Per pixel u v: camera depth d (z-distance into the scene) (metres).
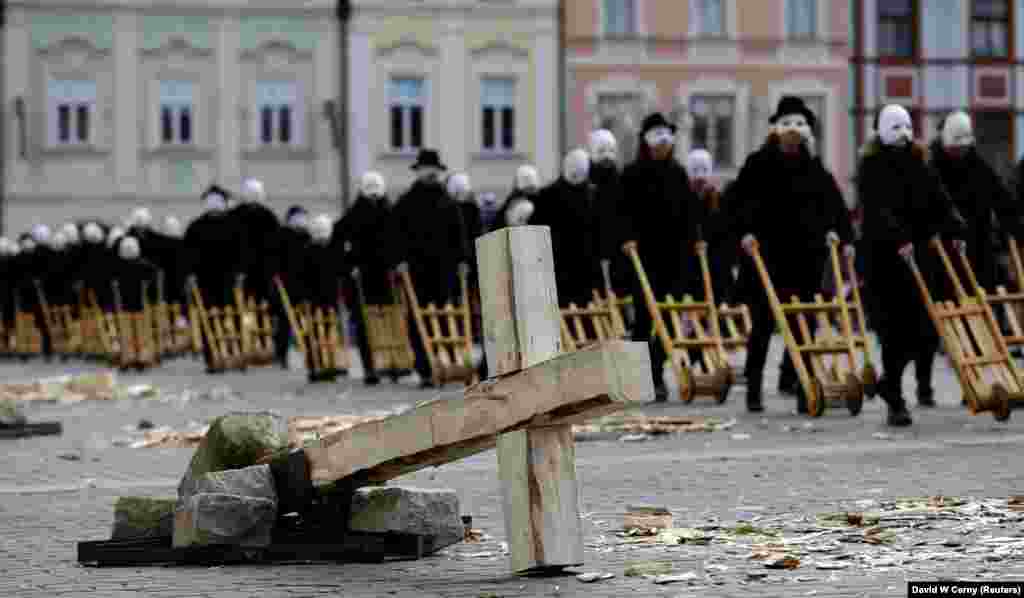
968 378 33.72
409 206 50.88
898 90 126.69
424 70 119.75
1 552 20.08
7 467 29.95
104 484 27.05
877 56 126.62
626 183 42.12
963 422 34.38
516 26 120.81
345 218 53.50
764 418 36.25
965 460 27.09
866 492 23.30
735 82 123.94
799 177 37.94
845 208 38.19
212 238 64.69
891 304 34.09
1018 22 128.25
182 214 118.38
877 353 65.31
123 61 117.81
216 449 19.56
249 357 64.88
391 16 119.31
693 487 24.45
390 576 17.72
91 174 117.56
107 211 117.62
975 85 127.69
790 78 124.56
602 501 23.20
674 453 29.39
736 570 17.39
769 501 22.67
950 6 127.19
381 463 18.06
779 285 38.00
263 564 18.66
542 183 121.00
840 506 21.94
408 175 119.62
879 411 37.56
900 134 35.28
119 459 31.12
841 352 36.44
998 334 33.94
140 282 69.25
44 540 21.06
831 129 125.31
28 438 36.03
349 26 118.94
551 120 121.25
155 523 19.45
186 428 37.53
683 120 120.12
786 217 37.88
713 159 124.06
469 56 120.25
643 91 122.62
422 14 119.62
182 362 77.56
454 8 119.88
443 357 50.81
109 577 18.09
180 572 18.33
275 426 19.81
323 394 49.41
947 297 35.56
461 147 120.19
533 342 16.81
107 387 50.50
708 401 41.88
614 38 122.00
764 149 38.12
